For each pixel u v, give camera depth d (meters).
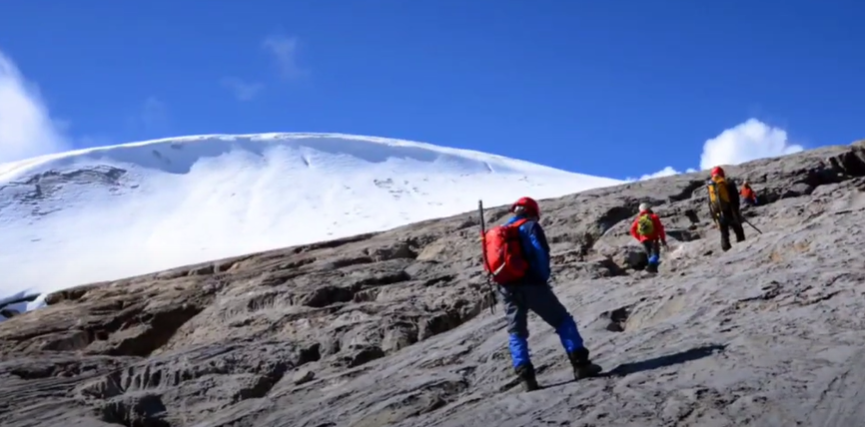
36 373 14.80
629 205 22.95
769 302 8.87
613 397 6.68
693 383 6.64
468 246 21.92
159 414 11.71
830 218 12.80
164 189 86.81
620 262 17.39
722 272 11.69
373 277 19.09
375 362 11.84
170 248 67.19
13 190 80.12
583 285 13.88
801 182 22.83
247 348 13.95
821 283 9.04
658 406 6.27
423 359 11.02
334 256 23.23
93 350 18.81
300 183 89.75
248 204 82.44
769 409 5.83
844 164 24.36
